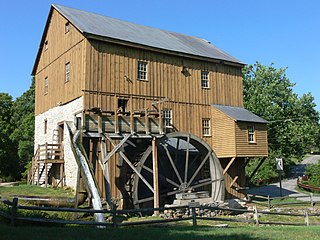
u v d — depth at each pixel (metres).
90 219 12.38
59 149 18.64
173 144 20.39
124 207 16.72
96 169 16.30
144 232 8.98
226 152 20.25
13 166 32.31
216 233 9.12
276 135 35.59
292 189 30.25
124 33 19.12
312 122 38.50
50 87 21.02
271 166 36.25
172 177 20.53
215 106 21.38
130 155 17.61
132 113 15.84
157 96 19.11
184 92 20.38
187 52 20.42
